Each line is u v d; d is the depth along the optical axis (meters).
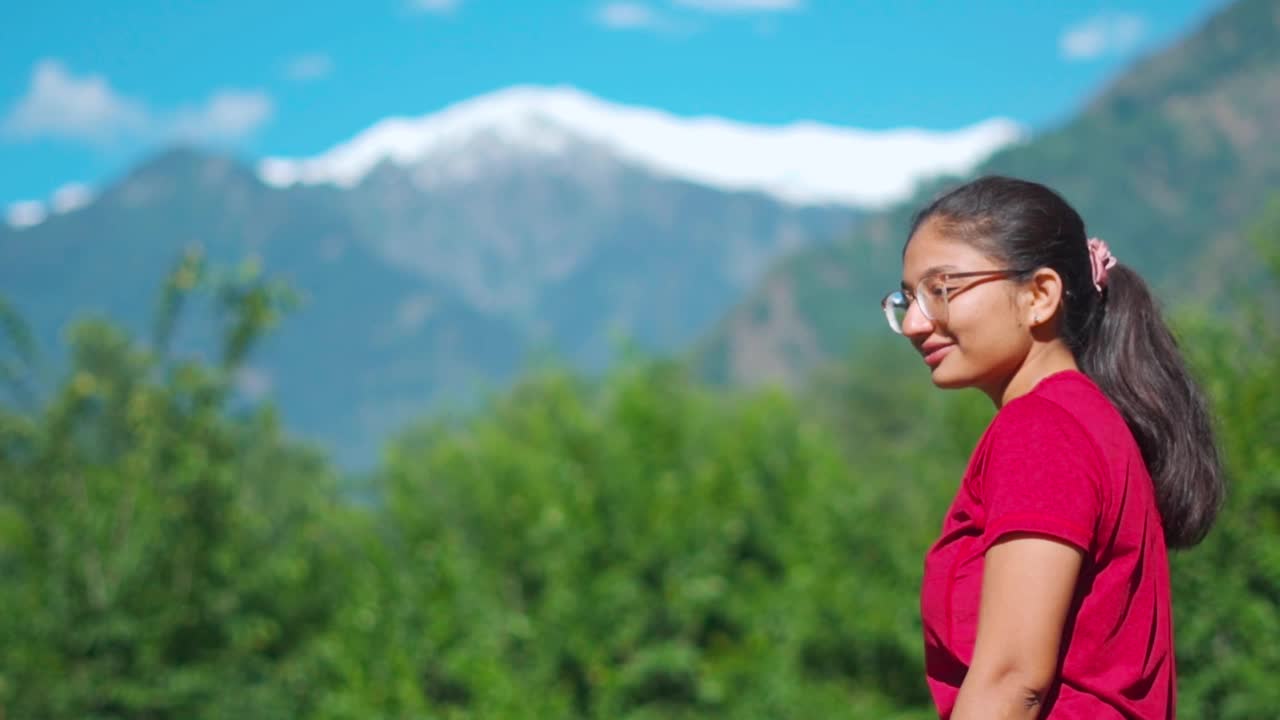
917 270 2.18
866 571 12.22
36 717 10.41
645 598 11.98
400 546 12.44
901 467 12.67
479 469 12.84
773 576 12.81
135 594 10.83
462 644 11.03
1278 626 8.11
